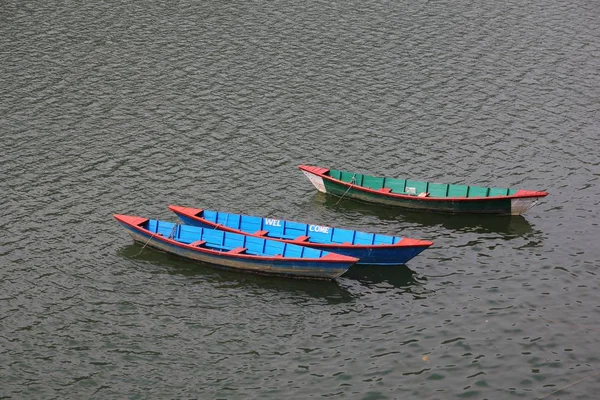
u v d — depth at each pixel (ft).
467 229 276.00
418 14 447.01
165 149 320.50
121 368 209.97
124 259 256.11
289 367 211.20
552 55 403.75
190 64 387.96
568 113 351.87
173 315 230.89
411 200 284.20
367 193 288.30
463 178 304.30
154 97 359.25
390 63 393.50
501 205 278.87
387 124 341.82
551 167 311.47
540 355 214.48
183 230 261.65
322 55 399.24
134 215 279.08
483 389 202.90
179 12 442.91
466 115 349.82
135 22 429.38
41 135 327.06
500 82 377.71
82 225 272.31
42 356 213.25
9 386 202.90
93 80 371.56
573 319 228.63
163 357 214.28
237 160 314.35
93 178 299.58
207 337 222.07
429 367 210.79
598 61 397.80
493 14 448.24
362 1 461.78
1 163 306.76
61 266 251.39
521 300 236.84
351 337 222.48
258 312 232.94
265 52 400.88
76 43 404.98
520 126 341.21
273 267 245.65
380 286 244.63
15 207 280.72
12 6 443.73
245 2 457.68
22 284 242.17
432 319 229.66
